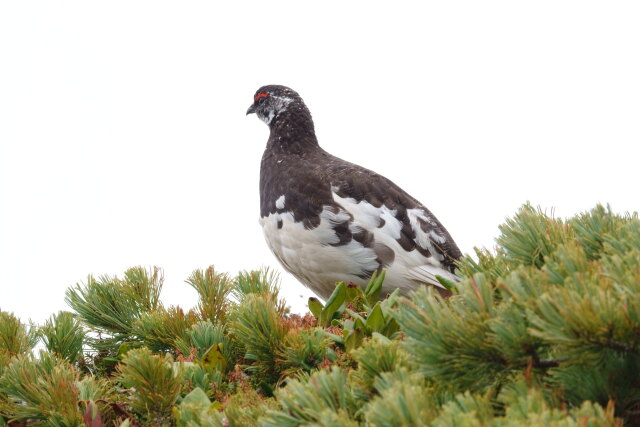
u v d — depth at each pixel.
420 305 3.82
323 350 5.75
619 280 3.56
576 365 3.57
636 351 3.34
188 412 4.72
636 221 4.45
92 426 5.04
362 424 3.72
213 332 6.47
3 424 5.38
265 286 7.61
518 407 3.32
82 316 7.47
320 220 10.75
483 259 5.11
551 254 4.75
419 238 10.93
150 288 7.71
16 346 6.62
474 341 3.57
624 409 3.65
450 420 3.13
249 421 4.34
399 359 4.10
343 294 6.73
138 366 5.27
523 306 3.53
